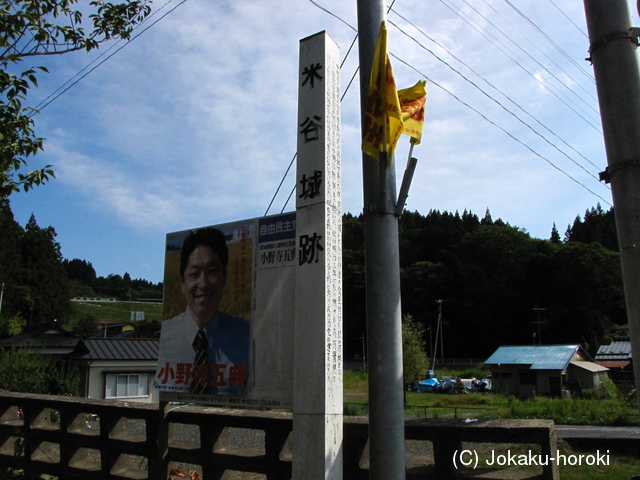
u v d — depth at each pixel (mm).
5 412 7188
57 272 58062
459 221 87062
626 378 40906
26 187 6223
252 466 4691
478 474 3791
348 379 48625
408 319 40000
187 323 5227
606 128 3801
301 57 4594
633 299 3559
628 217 3613
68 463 6117
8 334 43500
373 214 3670
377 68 3752
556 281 62750
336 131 4449
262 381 4520
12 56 6012
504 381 41750
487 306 67500
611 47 3803
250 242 4887
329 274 4098
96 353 19891
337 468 3879
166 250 5621
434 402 33156
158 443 5195
